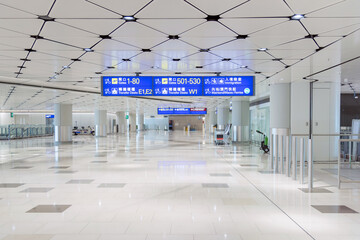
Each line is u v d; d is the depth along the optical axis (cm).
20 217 496
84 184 757
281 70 1007
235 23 541
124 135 3972
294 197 628
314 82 1244
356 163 1043
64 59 849
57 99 2161
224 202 588
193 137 3266
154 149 1767
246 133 2367
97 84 1383
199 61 884
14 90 1620
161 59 853
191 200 603
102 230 436
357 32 590
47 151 1680
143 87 1056
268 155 1438
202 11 483
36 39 646
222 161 1209
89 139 2961
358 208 548
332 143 1234
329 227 450
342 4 447
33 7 466
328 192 673
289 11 479
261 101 2355
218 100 2455
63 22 537
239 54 785
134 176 870
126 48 729
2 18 516
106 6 462
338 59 827
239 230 436
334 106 1246
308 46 696
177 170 980
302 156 774
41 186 736
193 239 402
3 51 752
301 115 1246
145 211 527
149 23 543
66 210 534
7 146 2100
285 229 441
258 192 672
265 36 622
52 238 407
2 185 750
